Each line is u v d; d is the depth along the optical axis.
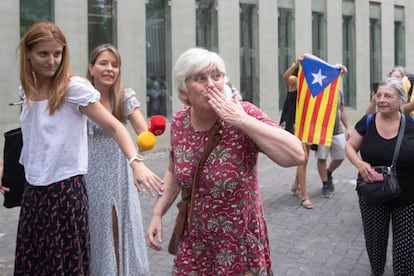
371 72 19.45
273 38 15.27
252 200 2.49
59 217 2.87
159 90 12.66
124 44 11.73
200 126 2.50
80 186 2.95
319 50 17.27
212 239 2.50
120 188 3.52
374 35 19.45
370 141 4.13
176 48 12.73
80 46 10.91
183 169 2.50
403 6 20.53
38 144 2.90
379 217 4.29
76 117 2.92
